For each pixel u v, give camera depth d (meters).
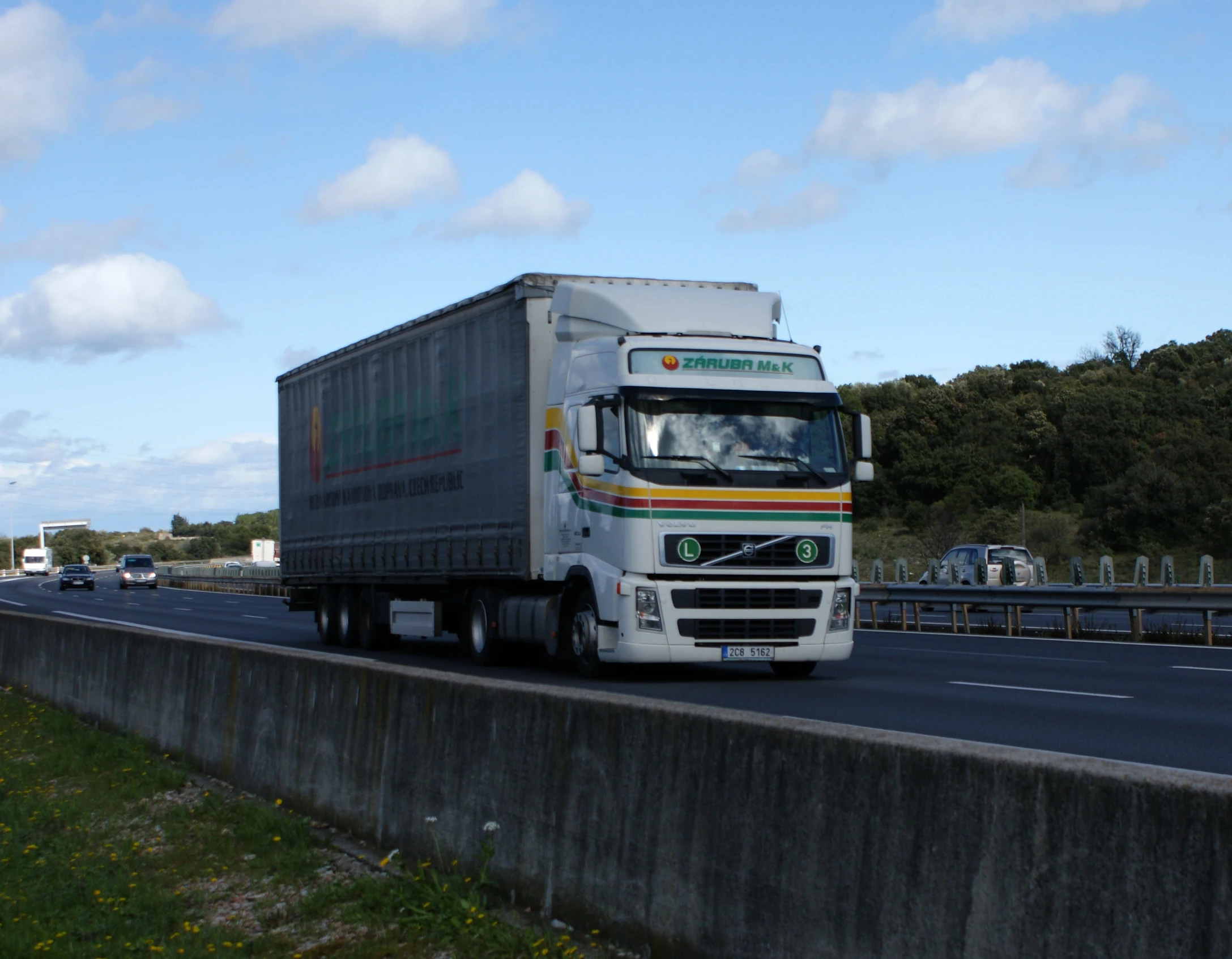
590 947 5.48
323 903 6.54
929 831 4.19
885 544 66.81
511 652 18.52
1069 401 81.06
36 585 92.44
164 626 33.88
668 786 5.32
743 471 14.66
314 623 36.41
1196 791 3.50
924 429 82.56
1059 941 3.76
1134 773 3.68
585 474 14.83
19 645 16.70
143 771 10.38
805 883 4.61
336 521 22.78
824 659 15.05
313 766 8.39
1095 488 64.50
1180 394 78.81
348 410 22.19
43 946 6.20
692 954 5.06
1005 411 81.88
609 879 5.56
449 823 6.77
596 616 15.19
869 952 4.32
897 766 4.33
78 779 10.78
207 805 8.91
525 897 6.07
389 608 21.59
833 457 15.08
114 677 12.80
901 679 15.95
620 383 14.59
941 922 4.09
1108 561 26.09
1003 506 71.56
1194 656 19.97
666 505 14.37
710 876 5.03
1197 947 3.44
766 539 14.65
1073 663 18.55
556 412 15.95
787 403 15.02
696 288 16.05
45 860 7.95
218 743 10.02
